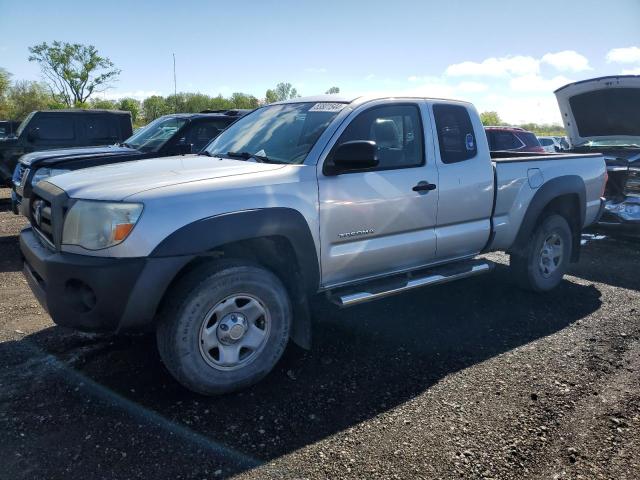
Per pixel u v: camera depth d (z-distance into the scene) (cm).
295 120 415
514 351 399
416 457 271
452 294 529
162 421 300
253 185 333
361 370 366
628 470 265
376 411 314
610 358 388
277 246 357
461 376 358
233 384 328
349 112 388
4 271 614
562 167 530
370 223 387
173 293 312
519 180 489
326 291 387
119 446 276
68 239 312
